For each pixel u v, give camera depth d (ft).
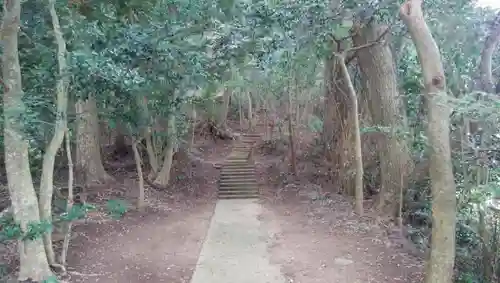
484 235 24.36
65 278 23.73
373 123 36.63
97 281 23.89
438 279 19.03
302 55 38.91
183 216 40.81
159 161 56.24
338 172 49.03
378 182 43.37
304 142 68.18
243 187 52.31
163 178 52.60
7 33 20.44
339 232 33.14
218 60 34.60
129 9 31.48
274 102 77.82
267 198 48.67
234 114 98.48
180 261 27.96
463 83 29.43
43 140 24.29
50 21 26.00
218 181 56.95
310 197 45.83
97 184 47.39
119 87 26.18
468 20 31.27
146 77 29.17
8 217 23.71
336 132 51.70
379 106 35.63
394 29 34.58
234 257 28.76
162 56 29.27
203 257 28.84
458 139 24.79
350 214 37.83
